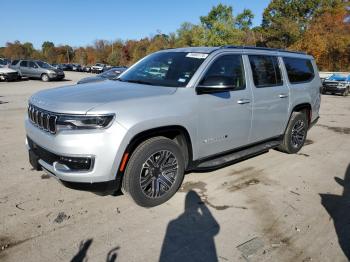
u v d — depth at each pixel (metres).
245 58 4.75
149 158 3.60
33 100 3.79
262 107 4.92
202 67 4.14
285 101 5.44
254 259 2.95
